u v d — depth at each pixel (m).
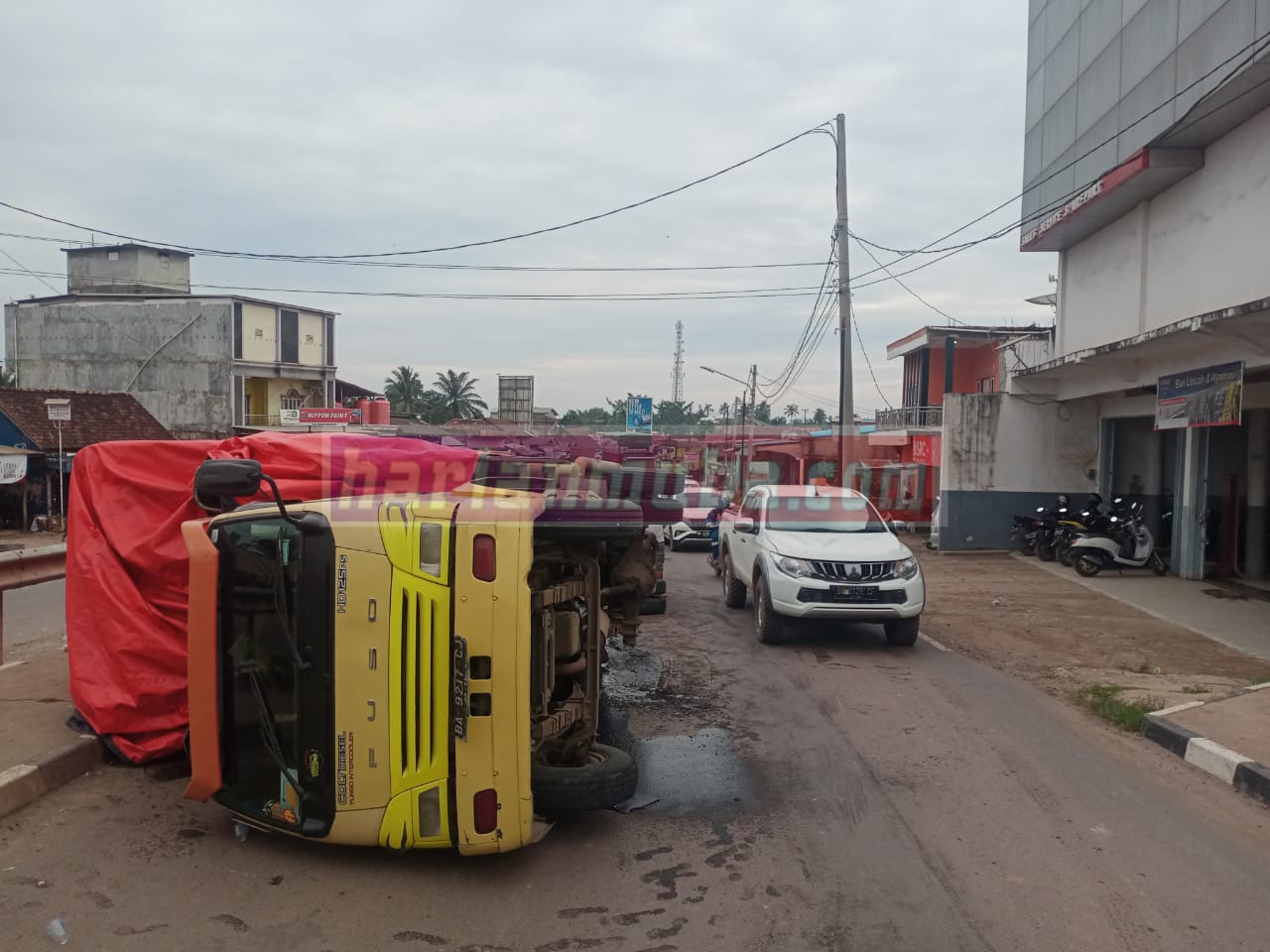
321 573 4.23
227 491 4.03
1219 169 12.48
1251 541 15.60
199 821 4.82
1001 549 20.27
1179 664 9.48
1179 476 16.23
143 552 5.56
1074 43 15.84
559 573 5.18
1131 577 16.14
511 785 4.16
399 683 4.16
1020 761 6.23
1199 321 11.33
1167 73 12.54
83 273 48.69
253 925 3.82
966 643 10.45
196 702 4.49
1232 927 3.97
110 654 5.55
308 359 49.03
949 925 3.95
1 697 6.45
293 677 4.34
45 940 3.66
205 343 45.22
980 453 20.31
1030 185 18.00
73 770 5.34
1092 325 16.69
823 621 10.52
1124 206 14.98
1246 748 6.15
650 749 6.38
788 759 6.20
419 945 3.70
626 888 4.25
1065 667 9.20
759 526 10.87
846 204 20.75
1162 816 5.28
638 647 9.70
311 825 4.27
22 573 7.85
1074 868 4.55
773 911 4.05
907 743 6.60
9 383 48.00
